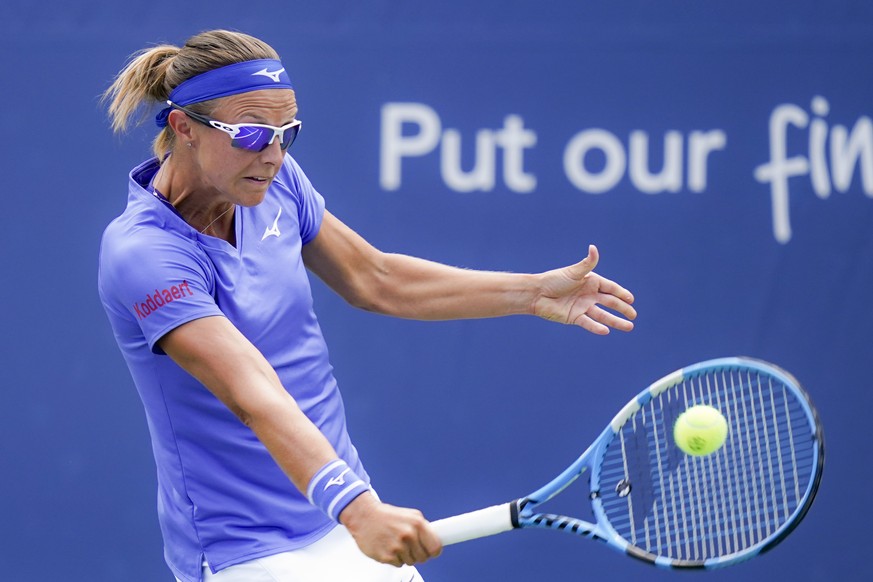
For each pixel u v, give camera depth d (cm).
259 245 1111
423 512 2153
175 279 1027
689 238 2166
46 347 2130
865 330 2195
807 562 2198
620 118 2152
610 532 1126
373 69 2131
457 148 2138
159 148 1099
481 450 2158
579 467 1162
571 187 2148
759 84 2167
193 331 1016
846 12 2170
